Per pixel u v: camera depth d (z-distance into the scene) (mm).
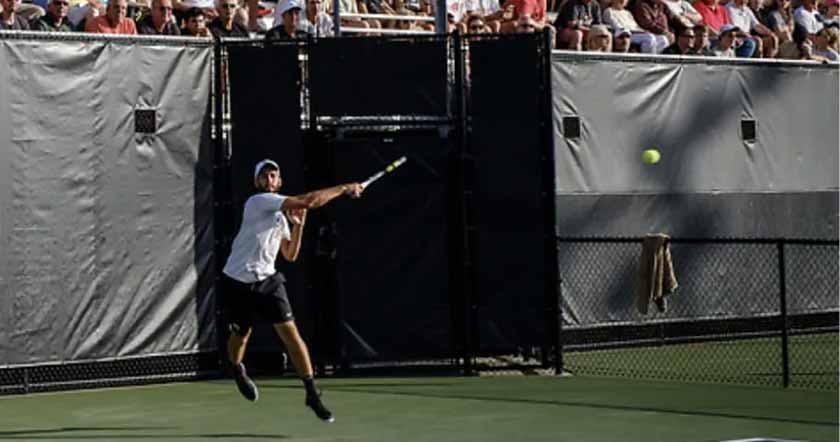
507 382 31844
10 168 30750
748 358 35062
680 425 25938
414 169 33219
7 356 30750
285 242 27219
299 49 33000
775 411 27453
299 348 26141
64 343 31344
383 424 26500
